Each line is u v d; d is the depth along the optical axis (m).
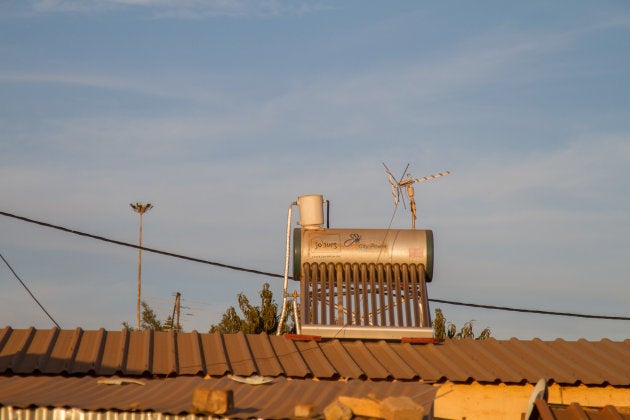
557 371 21.64
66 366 19.95
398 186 26.44
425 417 14.47
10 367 19.34
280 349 22.20
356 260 24.38
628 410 18.38
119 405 14.37
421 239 24.64
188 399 15.22
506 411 20.77
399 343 23.02
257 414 14.00
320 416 13.81
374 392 15.94
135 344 21.72
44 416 14.09
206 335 22.72
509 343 23.94
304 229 25.20
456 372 21.16
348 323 23.14
